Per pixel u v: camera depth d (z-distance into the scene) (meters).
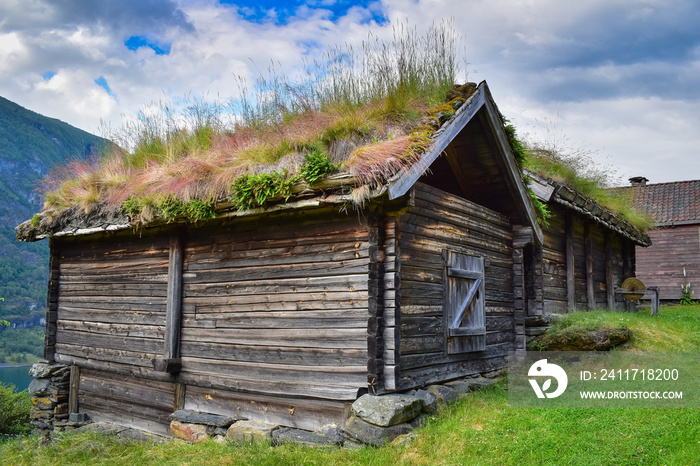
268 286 6.54
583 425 5.70
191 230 7.40
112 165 8.65
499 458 4.91
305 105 7.59
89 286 8.80
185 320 7.32
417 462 4.84
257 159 6.34
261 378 6.46
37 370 8.92
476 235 7.68
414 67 7.40
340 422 5.86
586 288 12.27
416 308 6.23
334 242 6.08
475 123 7.25
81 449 6.59
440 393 6.25
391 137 5.69
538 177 9.98
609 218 12.38
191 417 6.82
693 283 21.34
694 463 4.69
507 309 8.36
